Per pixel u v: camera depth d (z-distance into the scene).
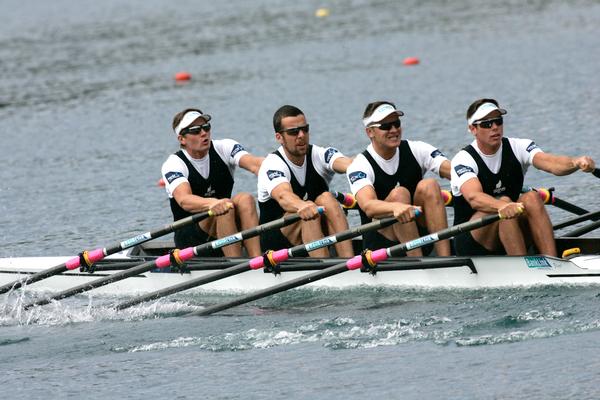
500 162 43.56
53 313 46.41
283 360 37.84
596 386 33.19
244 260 45.66
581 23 127.88
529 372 34.72
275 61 118.25
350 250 45.88
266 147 78.88
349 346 38.69
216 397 34.78
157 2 183.25
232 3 174.12
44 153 82.19
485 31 128.50
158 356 39.44
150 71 116.94
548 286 42.34
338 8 159.38
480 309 41.22
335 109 90.44
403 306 42.81
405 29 135.12
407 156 44.88
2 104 103.62
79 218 63.22
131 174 73.31
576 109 82.56
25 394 36.31
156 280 48.59
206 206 45.75
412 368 36.00
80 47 137.88
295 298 45.88
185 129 47.28
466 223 41.12
